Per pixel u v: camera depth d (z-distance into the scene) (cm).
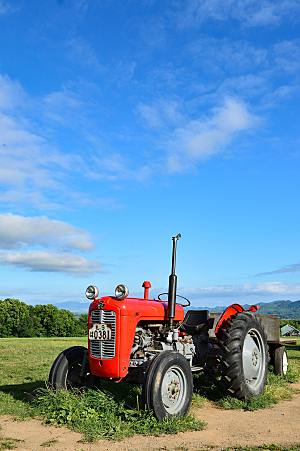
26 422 677
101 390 794
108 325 732
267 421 709
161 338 804
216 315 949
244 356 838
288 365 1229
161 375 677
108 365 725
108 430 627
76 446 571
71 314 8244
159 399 669
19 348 1962
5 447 564
